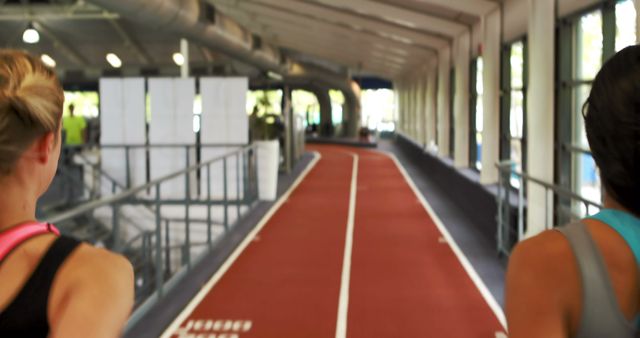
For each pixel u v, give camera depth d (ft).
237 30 49.57
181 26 36.68
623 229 3.01
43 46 80.53
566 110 22.08
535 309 2.96
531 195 22.54
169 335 16.80
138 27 73.87
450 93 52.75
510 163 24.72
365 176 56.75
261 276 22.93
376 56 78.84
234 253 26.76
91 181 41.06
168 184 39.99
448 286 21.24
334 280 22.26
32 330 2.71
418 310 18.78
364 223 33.35
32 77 3.01
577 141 22.15
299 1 50.21
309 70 94.07
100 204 14.84
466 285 21.31
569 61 22.03
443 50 52.90
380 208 38.40
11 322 2.68
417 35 51.49
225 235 29.89
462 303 19.38
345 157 78.84
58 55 83.15
